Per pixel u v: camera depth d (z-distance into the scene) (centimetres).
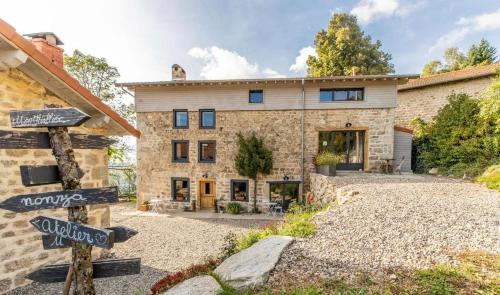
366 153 1180
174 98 1282
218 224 991
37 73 436
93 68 1633
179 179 1283
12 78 423
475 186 755
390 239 402
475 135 1034
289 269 324
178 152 1307
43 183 196
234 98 1243
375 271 307
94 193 210
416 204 562
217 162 1257
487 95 950
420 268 307
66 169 206
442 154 1116
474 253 340
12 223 427
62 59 557
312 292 257
